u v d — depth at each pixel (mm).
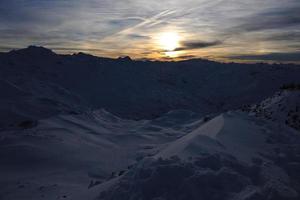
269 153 12508
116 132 54312
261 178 9578
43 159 31219
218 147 12211
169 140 48812
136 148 38938
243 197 8523
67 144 37156
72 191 18219
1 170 28172
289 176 10555
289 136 16062
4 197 19500
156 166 9945
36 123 50062
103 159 31266
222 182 9234
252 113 34250
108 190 10477
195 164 10133
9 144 35344
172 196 9062
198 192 9008
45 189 20031
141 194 9359
